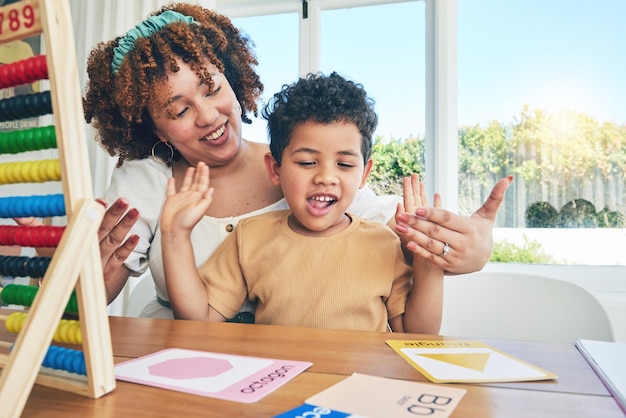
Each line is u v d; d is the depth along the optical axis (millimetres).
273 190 1097
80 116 403
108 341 426
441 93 1947
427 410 379
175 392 425
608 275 1845
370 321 887
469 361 517
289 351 557
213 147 1010
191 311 876
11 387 354
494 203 785
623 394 408
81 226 390
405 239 932
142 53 958
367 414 370
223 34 1118
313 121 896
